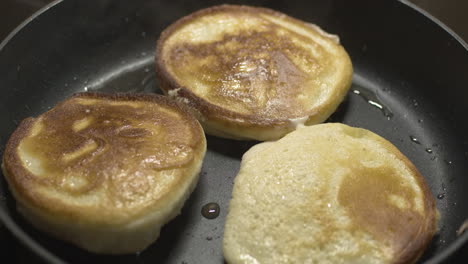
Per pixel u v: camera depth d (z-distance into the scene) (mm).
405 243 256
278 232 260
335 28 380
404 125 337
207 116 305
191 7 383
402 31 356
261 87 314
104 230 253
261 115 304
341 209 262
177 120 292
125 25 375
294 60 328
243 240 263
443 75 339
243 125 302
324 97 316
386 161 285
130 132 281
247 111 307
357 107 346
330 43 345
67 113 292
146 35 382
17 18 373
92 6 355
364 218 260
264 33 343
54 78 353
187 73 323
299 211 262
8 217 245
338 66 332
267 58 327
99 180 260
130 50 377
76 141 275
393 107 348
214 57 329
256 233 263
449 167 315
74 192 258
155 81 362
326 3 372
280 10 384
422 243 258
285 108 308
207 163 308
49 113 293
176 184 266
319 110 308
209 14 356
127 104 302
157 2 373
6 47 316
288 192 269
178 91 312
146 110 297
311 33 352
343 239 255
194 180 279
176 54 333
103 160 267
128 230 255
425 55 349
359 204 264
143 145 275
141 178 263
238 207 272
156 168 267
